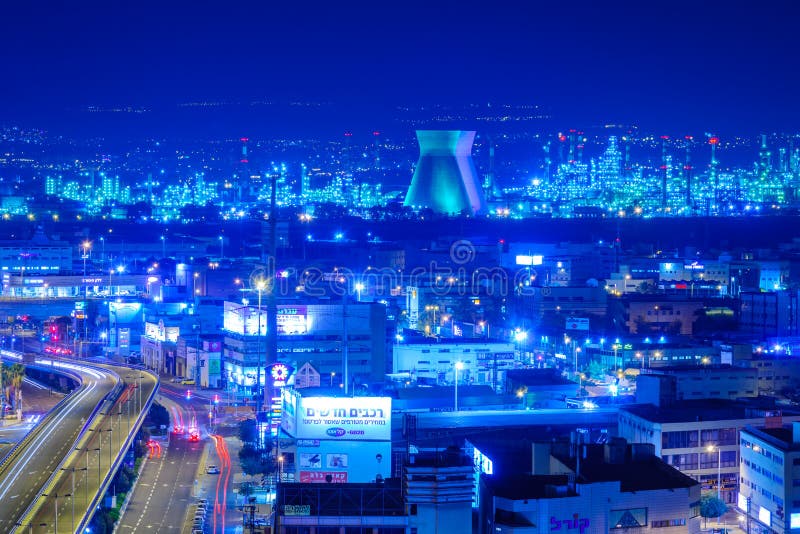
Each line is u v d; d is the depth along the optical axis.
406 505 197.12
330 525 196.50
